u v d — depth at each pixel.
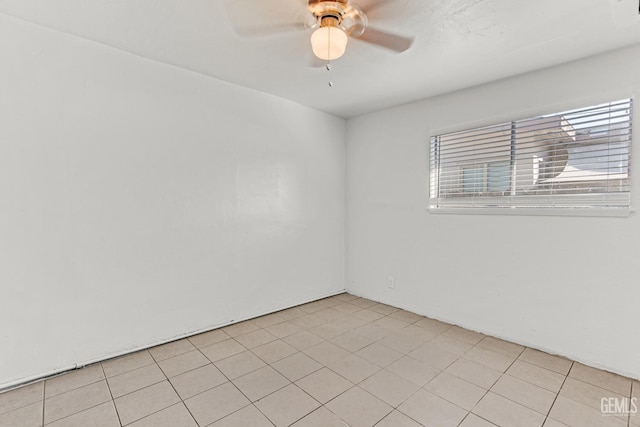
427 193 3.01
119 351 2.22
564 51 2.04
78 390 1.83
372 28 1.77
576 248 2.19
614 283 2.04
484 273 2.65
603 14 1.64
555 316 2.29
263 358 2.23
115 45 2.09
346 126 3.78
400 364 2.16
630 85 1.97
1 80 1.77
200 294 2.62
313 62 2.23
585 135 2.15
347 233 3.82
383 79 2.55
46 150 1.92
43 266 1.92
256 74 2.53
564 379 1.97
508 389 1.87
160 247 2.39
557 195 2.28
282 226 3.19
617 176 2.04
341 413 1.65
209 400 1.76
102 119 2.11
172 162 2.43
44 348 1.94
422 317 3.04
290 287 3.29
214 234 2.68
